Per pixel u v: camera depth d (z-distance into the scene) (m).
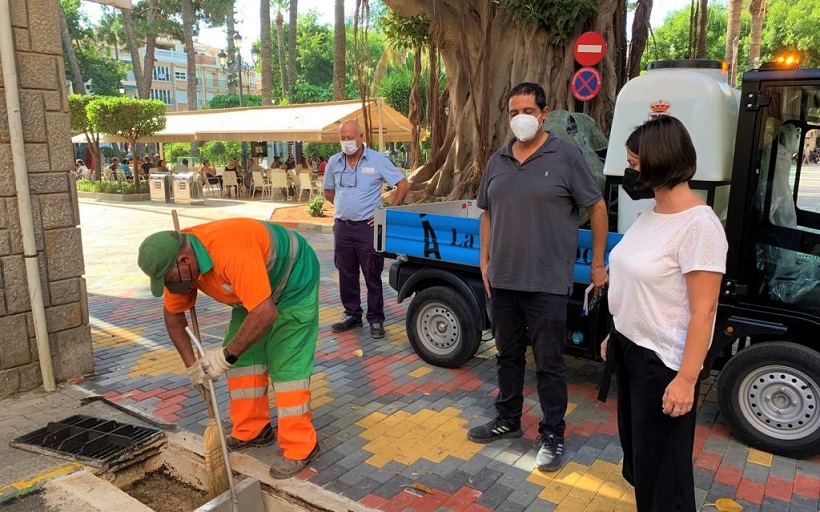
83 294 4.77
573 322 4.28
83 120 21.06
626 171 2.55
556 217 3.37
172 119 24.80
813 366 3.43
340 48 24.92
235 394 3.66
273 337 3.45
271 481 3.33
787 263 3.62
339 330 6.09
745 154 3.56
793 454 3.54
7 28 4.04
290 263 3.39
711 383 4.68
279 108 21.59
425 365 5.16
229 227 3.20
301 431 3.47
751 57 17.95
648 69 4.14
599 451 3.71
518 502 3.17
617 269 2.56
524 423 4.09
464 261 4.75
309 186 19.42
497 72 11.37
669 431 2.50
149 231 13.43
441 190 12.55
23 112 4.24
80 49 47.22
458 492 3.26
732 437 3.85
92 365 4.90
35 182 4.37
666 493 2.55
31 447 3.62
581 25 10.55
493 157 3.64
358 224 5.79
